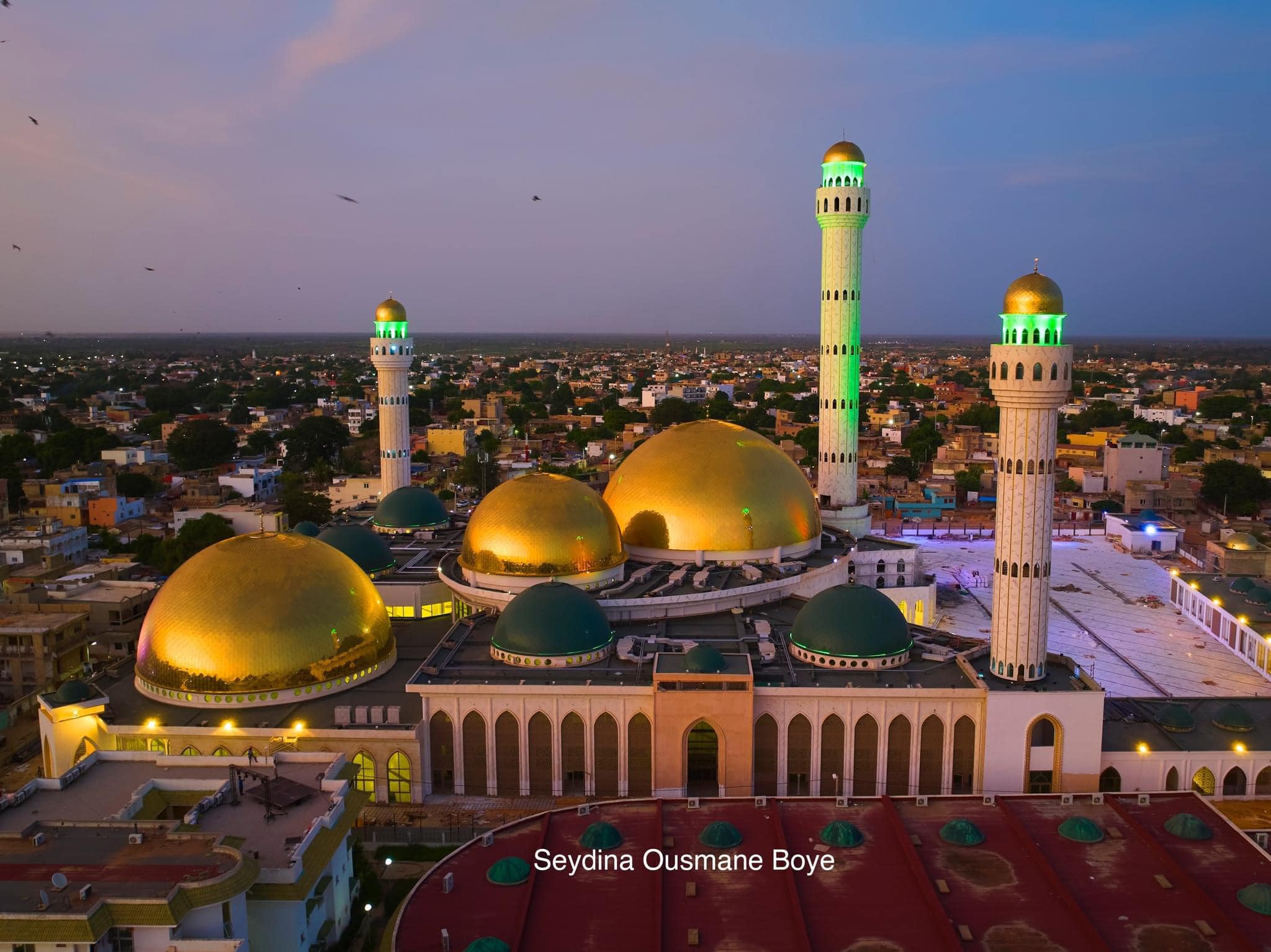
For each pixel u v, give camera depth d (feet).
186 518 509.76
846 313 376.68
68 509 528.63
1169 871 177.06
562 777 231.91
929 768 231.71
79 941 135.74
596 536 280.31
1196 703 262.88
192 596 238.68
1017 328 224.53
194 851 157.99
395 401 405.39
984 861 181.37
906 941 158.81
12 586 351.05
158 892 143.02
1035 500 227.40
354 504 546.26
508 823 201.36
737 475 303.89
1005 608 232.94
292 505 527.40
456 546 344.90
